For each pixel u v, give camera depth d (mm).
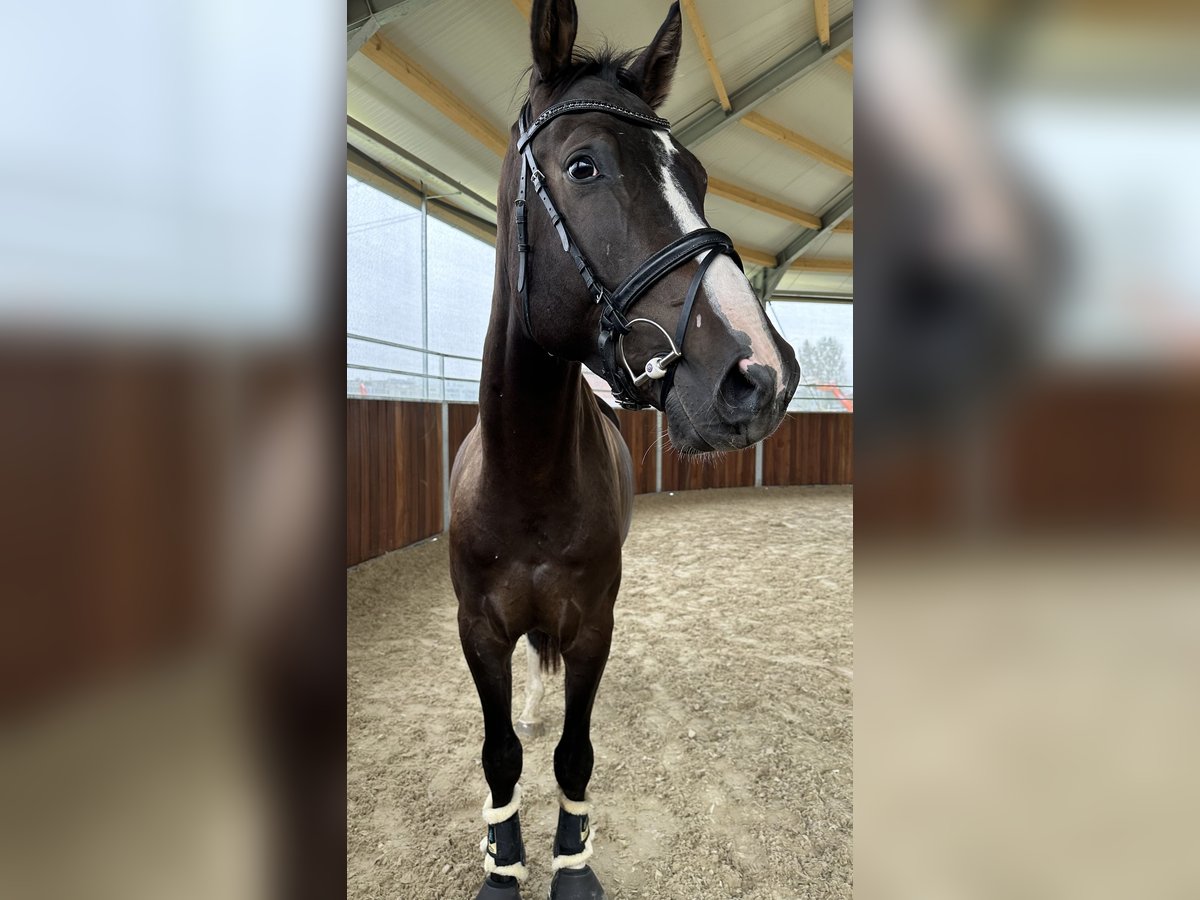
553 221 1188
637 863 1780
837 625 3725
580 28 4812
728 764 2244
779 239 10258
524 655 3201
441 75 4742
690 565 5191
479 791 2107
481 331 7234
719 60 5938
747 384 995
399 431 5086
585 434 1523
